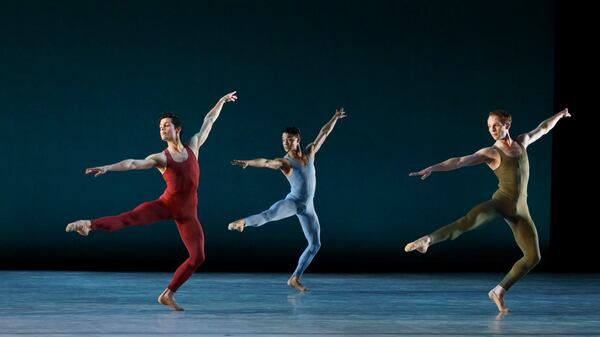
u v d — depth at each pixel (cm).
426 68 1681
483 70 1692
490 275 1437
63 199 1593
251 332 763
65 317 854
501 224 1681
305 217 1162
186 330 770
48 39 1593
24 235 1587
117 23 1609
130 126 1608
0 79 1581
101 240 1605
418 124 1678
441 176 1683
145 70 1614
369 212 1667
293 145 1172
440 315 902
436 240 880
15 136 1585
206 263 1612
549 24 1697
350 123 1664
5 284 1190
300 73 1652
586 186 1723
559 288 1237
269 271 1474
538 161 1694
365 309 950
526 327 816
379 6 1670
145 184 1605
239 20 1638
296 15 1652
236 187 1633
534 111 1698
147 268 1480
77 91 1598
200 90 1625
